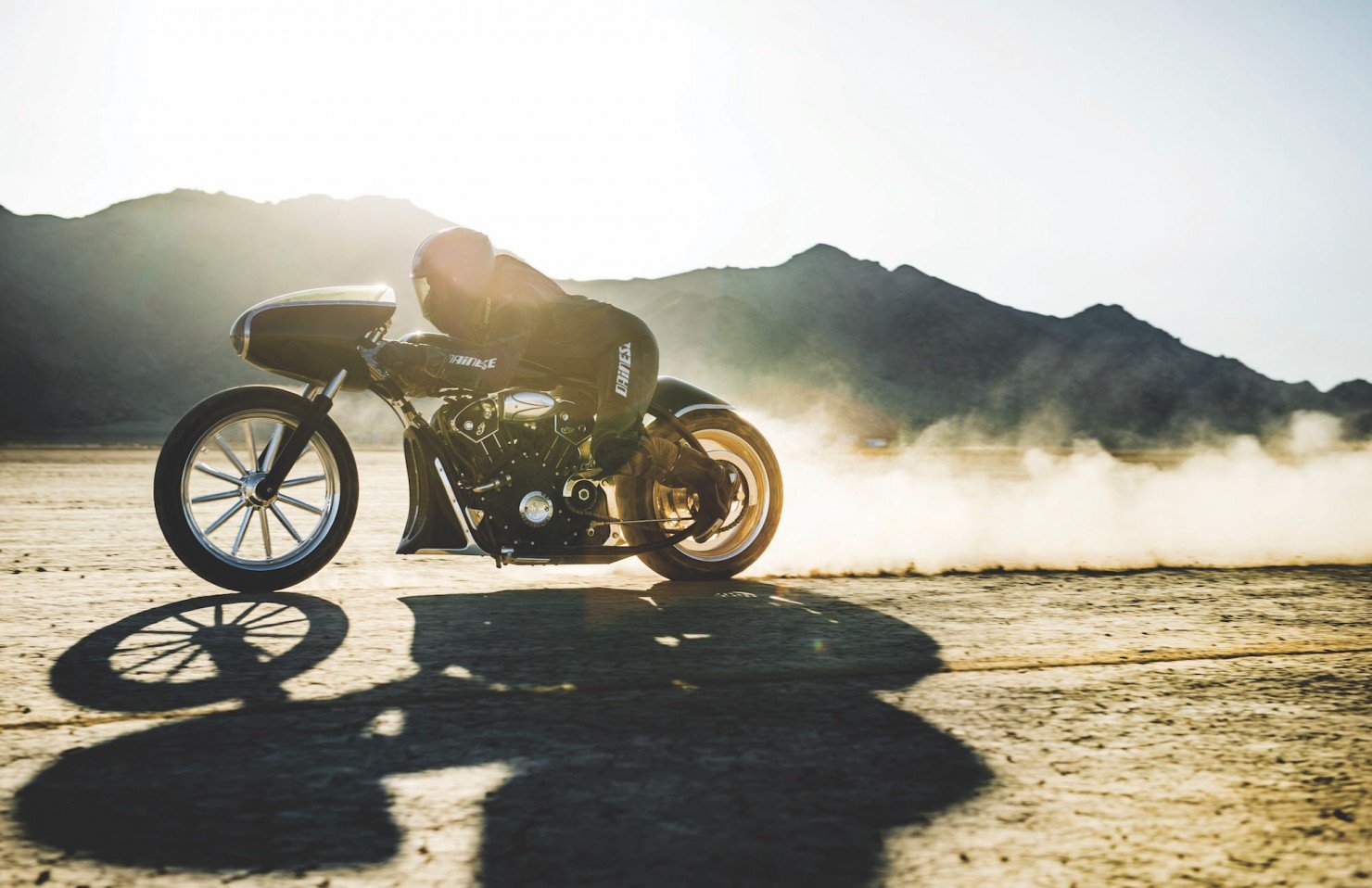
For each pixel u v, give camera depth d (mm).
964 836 1704
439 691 2516
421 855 1601
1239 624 3521
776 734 2230
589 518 3969
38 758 2008
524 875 1535
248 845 1627
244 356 3732
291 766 1984
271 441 3879
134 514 7039
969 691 2609
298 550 3877
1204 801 1878
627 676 2703
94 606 3504
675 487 4203
